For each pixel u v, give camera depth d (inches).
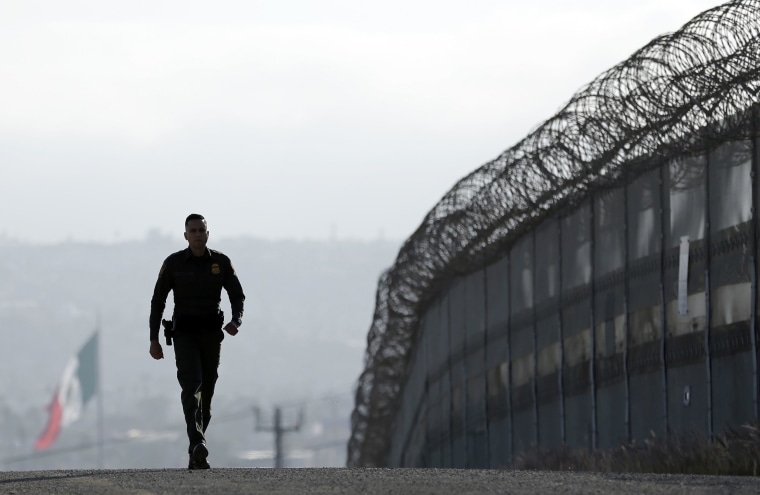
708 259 1697.8
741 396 1603.1
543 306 2349.9
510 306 2532.0
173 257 1224.8
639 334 1920.5
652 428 1868.8
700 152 1706.4
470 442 2807.6
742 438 1417.3
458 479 997.2
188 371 1210.0
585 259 2142.0
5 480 1057.5
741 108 1526.8
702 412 1711.4
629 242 1962.4
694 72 1503.4
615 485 933.2
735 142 1619.1
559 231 2263.8
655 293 1863.9
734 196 1626.5
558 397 2271.2
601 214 2076.8
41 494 924.0
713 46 1482.5
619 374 1995.6
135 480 1037.2
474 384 2773.1
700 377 1721.2
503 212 2301.9
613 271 2022.6
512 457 2368.4
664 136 1670.8
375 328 3326.8
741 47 1461.6
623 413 1980.8
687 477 1024.9
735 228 1624.0
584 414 2144.4
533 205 2138.3
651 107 1626.5
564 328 2241.6
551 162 1974.7
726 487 909.2
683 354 1769.2
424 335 3284.9
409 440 3612.2
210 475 1081.4
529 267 2425.0
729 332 1640.0
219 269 1228.5
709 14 1472.7
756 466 1318.9
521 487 920.3
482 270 2699.3
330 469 1152.8
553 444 2294.5
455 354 2923.2
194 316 1224.2
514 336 2507.4
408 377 3607.3
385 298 3191.4
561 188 2039.9
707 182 1702.8
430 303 3179.1
